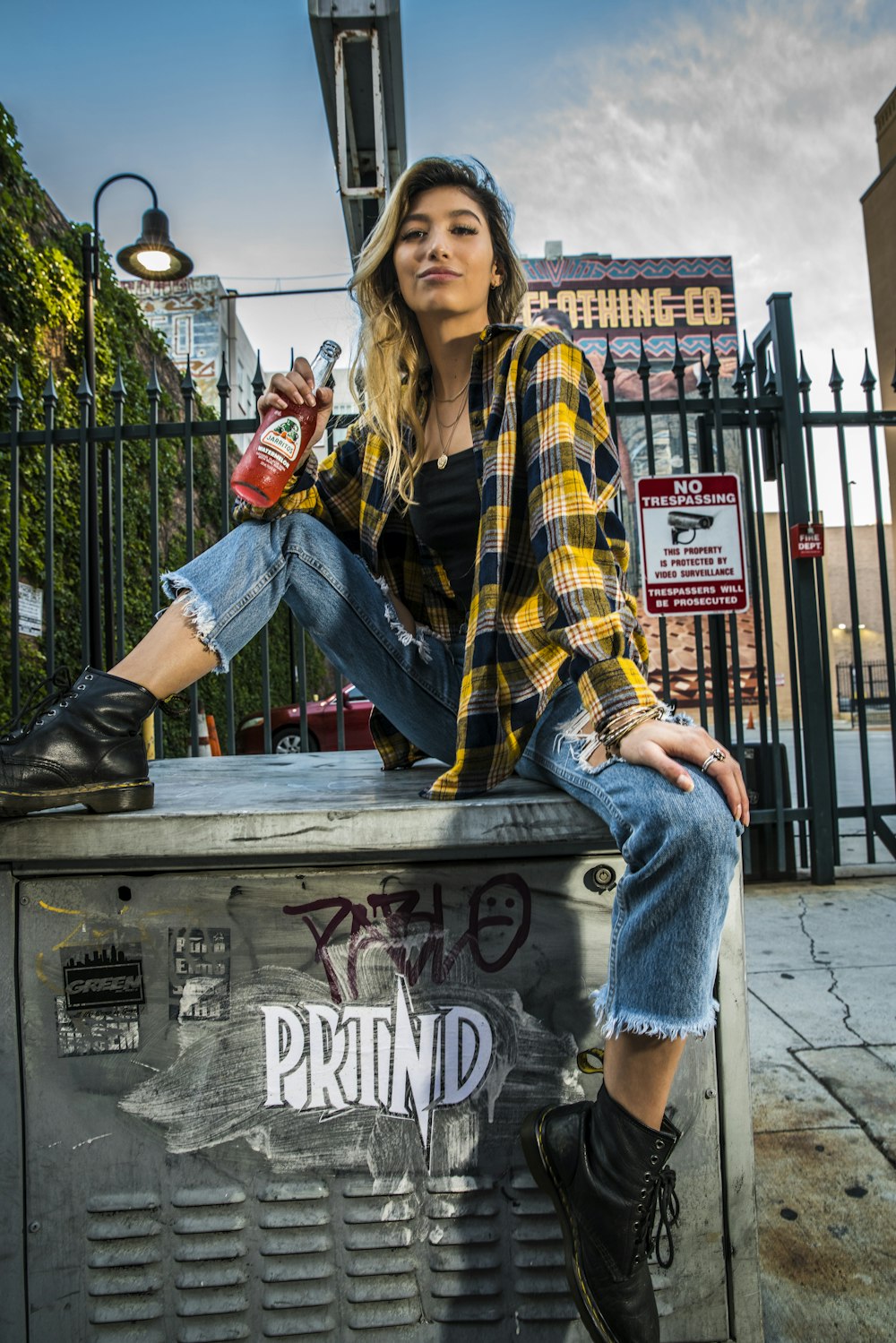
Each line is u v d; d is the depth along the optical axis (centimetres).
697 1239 116
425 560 153
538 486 116
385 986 116
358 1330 115
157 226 700
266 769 183
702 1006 94
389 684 151
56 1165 114
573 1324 116
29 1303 113
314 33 402
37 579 594
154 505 391
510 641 124
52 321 634
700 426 446
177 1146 114
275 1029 115
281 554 138
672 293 2030
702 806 93
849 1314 140
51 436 398
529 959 116
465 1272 115
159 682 121
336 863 115
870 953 318
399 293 153
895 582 3312
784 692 2212
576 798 112
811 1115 204
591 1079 116
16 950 114
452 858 115
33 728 111
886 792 768
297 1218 115
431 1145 116
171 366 959
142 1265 114
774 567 2269
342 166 411
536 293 2022
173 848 110
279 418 139
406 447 148
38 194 640
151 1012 115
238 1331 114
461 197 142
